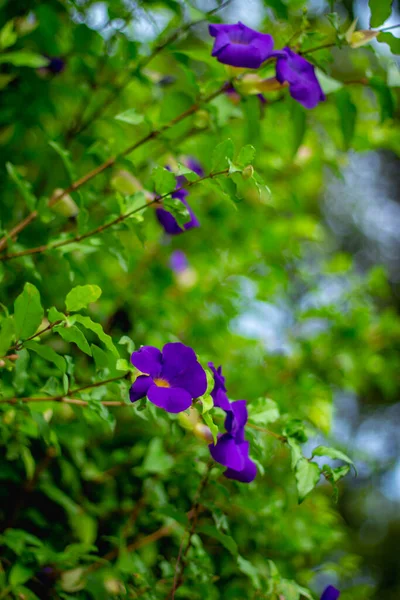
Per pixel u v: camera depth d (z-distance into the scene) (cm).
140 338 120
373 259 355
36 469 111
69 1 114
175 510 96
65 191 102
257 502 109
